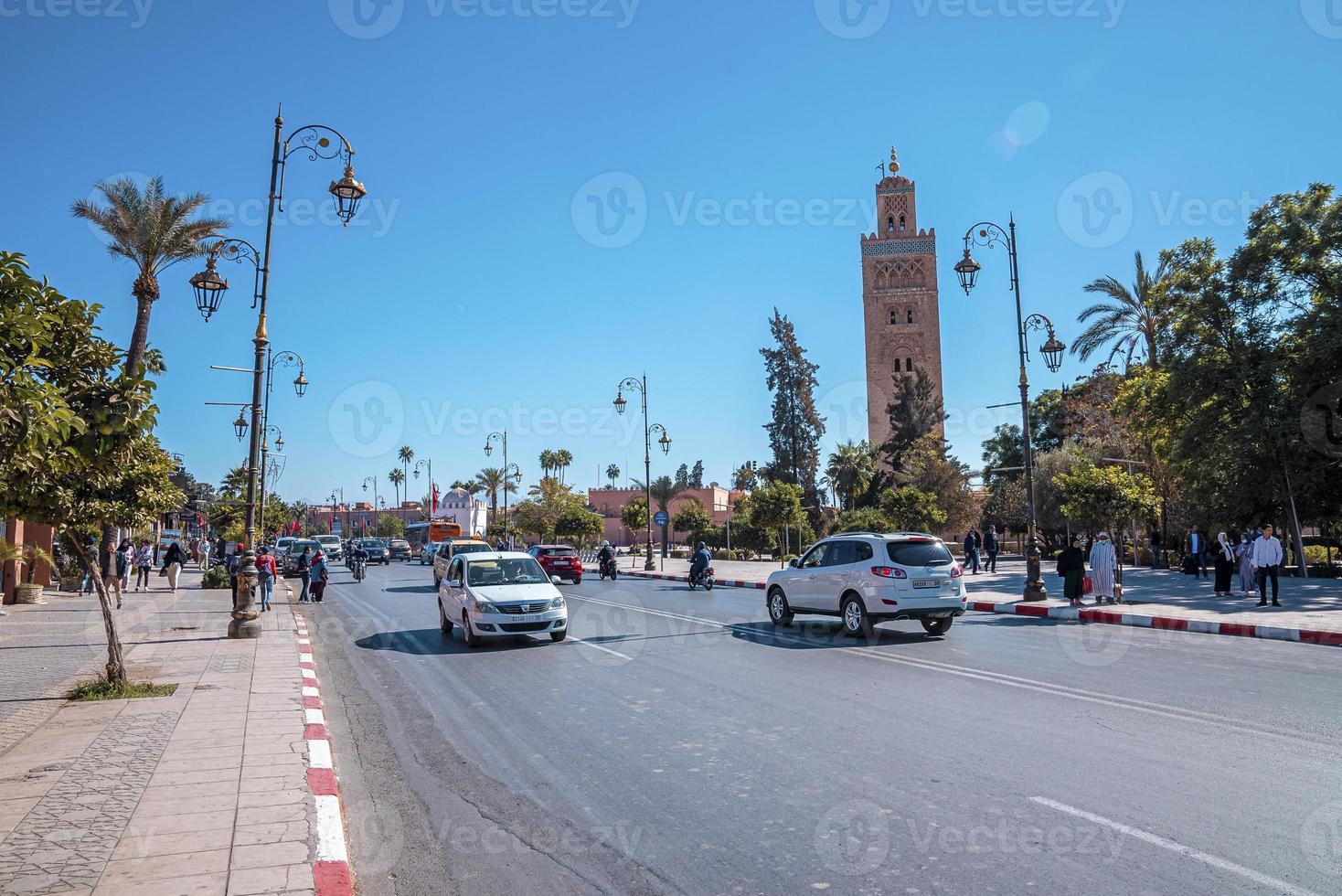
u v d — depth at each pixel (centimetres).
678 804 579
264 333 1605
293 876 447
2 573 2384
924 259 7394
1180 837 486
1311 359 2467
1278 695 903
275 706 910
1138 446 4150
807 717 827
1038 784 590
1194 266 2809
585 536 6109
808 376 6806
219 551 4912
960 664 1146
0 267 496
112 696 966
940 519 4200
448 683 1095
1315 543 4141
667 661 1209
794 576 1623
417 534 6075
